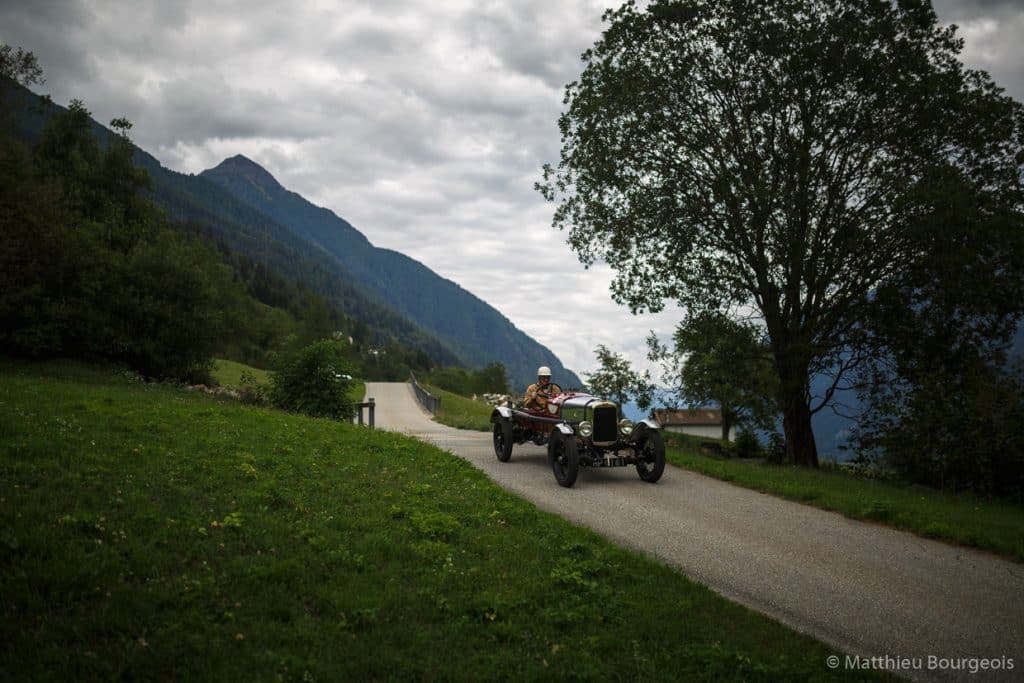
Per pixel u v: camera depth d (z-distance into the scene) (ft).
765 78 61.62
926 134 60.03
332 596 17.22
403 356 613.52
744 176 60.49
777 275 64.54
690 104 65.57
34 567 16.15
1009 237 53.57
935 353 60.75
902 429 53.78
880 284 61.67
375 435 53.26
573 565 22.20
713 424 209.15
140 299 86.84
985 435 46.78
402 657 14.70
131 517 20.49
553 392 47.73
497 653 15.56
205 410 48.70
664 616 18.67
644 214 65.00
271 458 32.96
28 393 42.83
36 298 78.59
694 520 31.94
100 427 33.24
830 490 39.06
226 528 21.02
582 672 14.70
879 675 15.75
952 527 29.91
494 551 23.09
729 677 15.16
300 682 13.33
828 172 62.39
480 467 46.06
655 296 70.38
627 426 42.11
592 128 67.77
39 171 122.93
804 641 17.79
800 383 63.31
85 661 12.84
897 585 23.16
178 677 13.06
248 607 16.03
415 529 24.22
